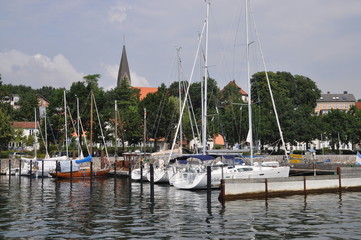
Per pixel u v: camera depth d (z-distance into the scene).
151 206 26.42
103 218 21.86
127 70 175.25
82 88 86.00
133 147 88.12
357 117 107.12
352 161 78.06
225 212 23.41
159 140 88.12
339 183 32.81
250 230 18.47
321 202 27.20
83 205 27.16
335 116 101.62
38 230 18.69
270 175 37.53
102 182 47.72
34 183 46.50
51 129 79.19
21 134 91.62
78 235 17.61
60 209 25.31
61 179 52.03
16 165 64.50
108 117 84.38
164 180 43.44
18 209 25.34
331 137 101.50
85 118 81.69
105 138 83.38
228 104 104.38
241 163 46.09
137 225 19.78
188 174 37.19
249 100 40.19
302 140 85.12
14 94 176.50
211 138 84.81
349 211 23.59
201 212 23.58
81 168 55.84
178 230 18.55
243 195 28.42
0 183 46.66
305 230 18.41
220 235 17.48
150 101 84.88
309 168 54.25
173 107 82.69
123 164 60.56
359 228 18.81
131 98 118.81
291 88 104.50
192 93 103.88
